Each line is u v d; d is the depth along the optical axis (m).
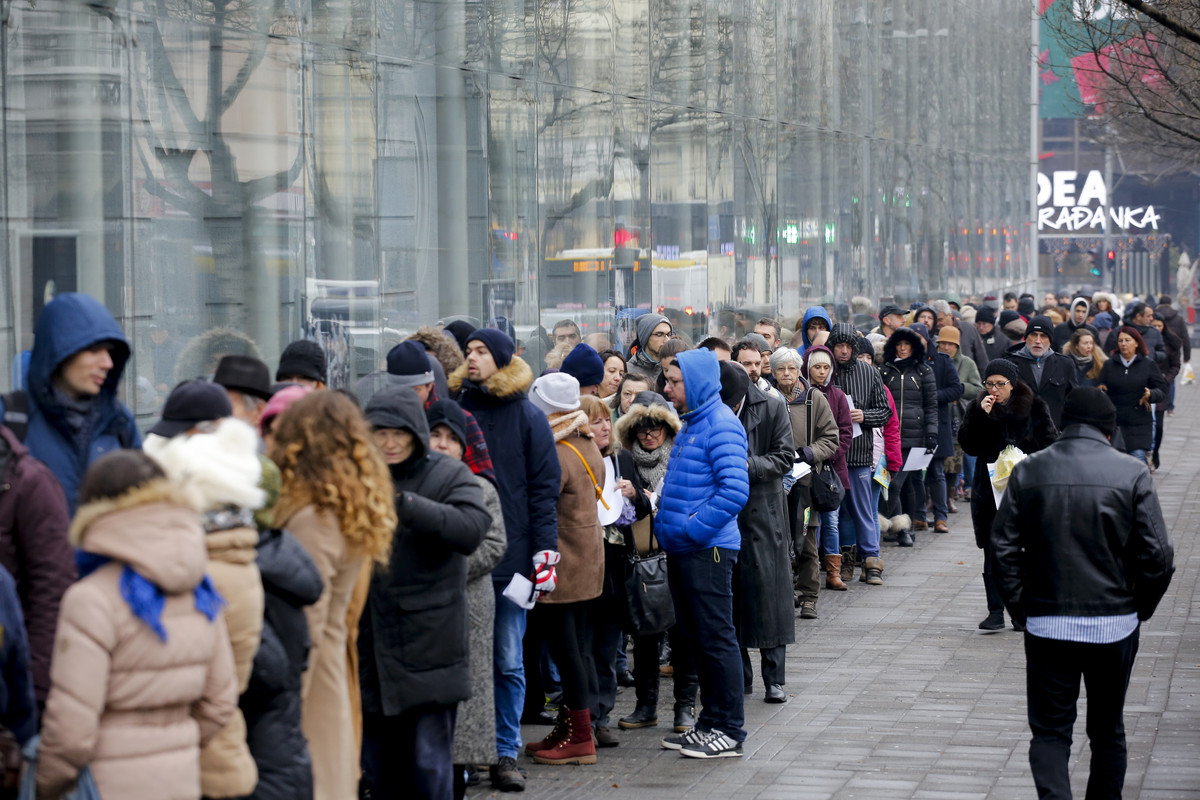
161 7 12.64
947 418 25.34
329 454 7.98
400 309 16.47
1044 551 10.12
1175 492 30.72
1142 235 118.31
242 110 13.64
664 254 23.41
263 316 13.84
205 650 6.80
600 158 21.22
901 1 38.00
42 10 11.37
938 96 42.38
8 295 11.05
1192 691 14.27
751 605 13.84
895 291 37.38
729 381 13.37
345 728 8.23
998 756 12.19
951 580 21.16
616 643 13.10
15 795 6.40
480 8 18.03
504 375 11.34
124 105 12.16
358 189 15.54
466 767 11.33
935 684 14.89
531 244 19.30
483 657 10.56
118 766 6.55
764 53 27.61
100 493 6.60
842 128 32.66
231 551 7.15
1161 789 11.03
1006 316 32.66
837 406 18.56
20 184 11.16
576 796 11.22
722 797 11.13
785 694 14.38
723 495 11.97
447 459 9.35
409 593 9.12
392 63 16.41
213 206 13.25
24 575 7.51
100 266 11.85
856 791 11.24
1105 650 10.01
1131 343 28.61
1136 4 13.60
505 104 18.69
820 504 18.22
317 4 14.91
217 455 7.16
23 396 8.18
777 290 28.22
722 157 25.64
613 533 12.75
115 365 8.32
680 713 13.18
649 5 22.95
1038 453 10.35
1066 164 118.62
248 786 7.11
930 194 41.28
